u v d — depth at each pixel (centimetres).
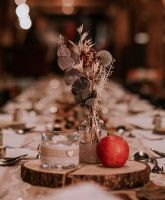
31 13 2134
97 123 246
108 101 687
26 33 2039
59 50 245
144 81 1300
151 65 1702
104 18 2661
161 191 201
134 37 1919
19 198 198
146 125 450
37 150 304
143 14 1789
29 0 2106
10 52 1809
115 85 1256
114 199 163
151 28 1711
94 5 2197
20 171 239
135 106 608
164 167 262
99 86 251
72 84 248
